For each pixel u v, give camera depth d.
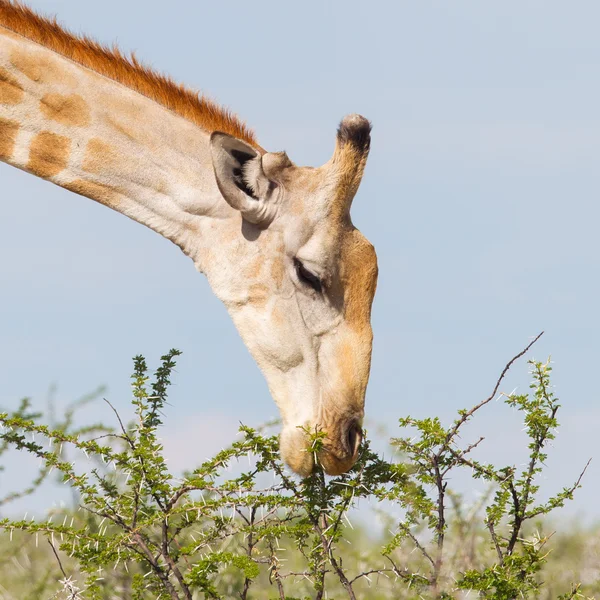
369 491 18.12
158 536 20.78
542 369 17.91
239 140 22.03
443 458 17.94
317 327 22.75
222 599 18.61
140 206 24.17
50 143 23.81
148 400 19.23
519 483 17.95
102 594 21.06
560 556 24.95
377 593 22.27
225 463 18.52
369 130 22.34
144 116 24.12
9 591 22.38
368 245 22.91
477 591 17.92
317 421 22.08
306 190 22.81
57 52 23.97
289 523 19.27
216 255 23.61
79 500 21.17
